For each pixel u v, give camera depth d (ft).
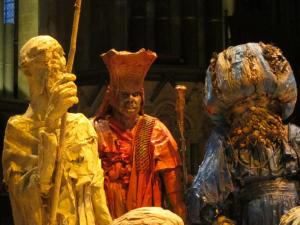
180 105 18.75
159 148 17.92
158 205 17.62
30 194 13.78
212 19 46.73
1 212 35.63
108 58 18.08
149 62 18.07
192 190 16.81
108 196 17.40
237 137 16.89
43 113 14.47
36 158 14.11
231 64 16.83
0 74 43.34
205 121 41.81
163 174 17.94
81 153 14.32
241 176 16.78
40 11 42.60
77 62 42.98
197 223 16.85
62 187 14.02
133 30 44.75
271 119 16.93
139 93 18.22
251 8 47.14
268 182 16.69
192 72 43.55
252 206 16.57
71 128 14.48
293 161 16.74
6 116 41.16
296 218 10.91
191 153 40.73
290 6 46.06
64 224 13.82
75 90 13.56
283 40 45.44
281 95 16.99
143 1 45.16
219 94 16.90
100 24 43.88
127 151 17.84
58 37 42.01
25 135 14.38
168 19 45.65
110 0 44.04
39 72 14.49
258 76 16.57
